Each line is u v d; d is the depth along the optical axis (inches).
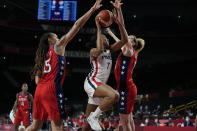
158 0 1045.2
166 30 1031.0
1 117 776.3
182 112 668.7
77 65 1101.1
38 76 143.5
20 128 270.8
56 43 142.4
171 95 820.0
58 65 140.4
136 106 763.4
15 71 1079.6
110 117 508.1
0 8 959.6
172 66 992.2
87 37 1026.7
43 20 885.2
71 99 1192.2
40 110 143.1
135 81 1058.1
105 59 150.3
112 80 1080.2
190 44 1016.9
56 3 883.4
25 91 283.1
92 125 140.3
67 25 932.6
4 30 974.4
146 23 1045.2
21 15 996.6
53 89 138.0
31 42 1034.7
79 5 1029.2
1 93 1096.2
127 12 1055.6
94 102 155.7
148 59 1063.0
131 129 187.8
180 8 1036.5
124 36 153.6
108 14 146.0
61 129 139.6
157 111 605.9
